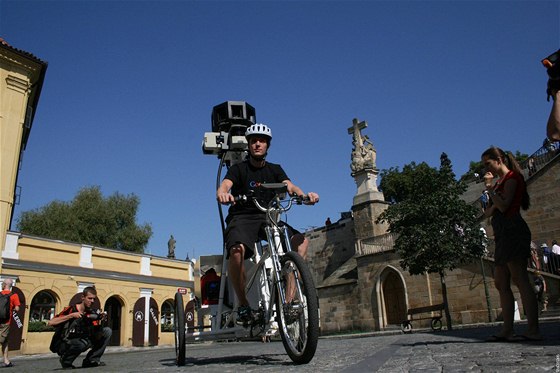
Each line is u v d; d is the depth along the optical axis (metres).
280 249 4.39
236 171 5.02
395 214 21.73
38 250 24.47
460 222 20.88
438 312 26.58
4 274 22.00
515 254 4.92
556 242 21.72
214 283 5.70
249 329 4.89
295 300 4.09
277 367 4.00
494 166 5.14
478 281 25.22
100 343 8.12
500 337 5.17
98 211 42.53
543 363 2.77
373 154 37.06
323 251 44.09
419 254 20.56
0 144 22.98
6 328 11.06
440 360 3.55
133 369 5.84
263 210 4.52
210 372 4.04
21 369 9.42
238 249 4.59
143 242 43.88
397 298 29.73
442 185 21.36
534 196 24.88
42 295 24.19
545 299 19.19
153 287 30.72
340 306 32.75
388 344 7.53
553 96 3.27
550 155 25.39
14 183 23.52
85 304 7.98
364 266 31.67
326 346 9.45
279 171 5.21
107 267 28.25
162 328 31.08
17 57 24.23
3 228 22.48
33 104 28.72
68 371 7.20
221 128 6.86
